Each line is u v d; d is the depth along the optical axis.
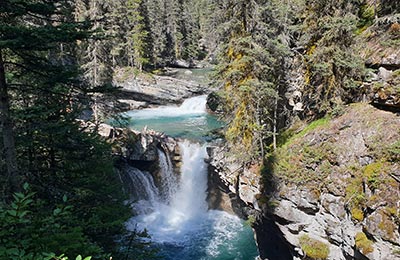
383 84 13.77
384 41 14.51
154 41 55.78
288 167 15.80
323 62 15.03
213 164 22.52
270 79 19.11
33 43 7.63
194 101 43.03
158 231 21.39
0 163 8.69
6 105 8.10
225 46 18.27
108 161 14.01
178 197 24.69
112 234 11.38
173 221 22.73
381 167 12.37
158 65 60.22
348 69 15.18
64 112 11.45
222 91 18.95
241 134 18.27
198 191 24.47
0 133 8.89
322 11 15.52
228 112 19.69
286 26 18.03
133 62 49.66
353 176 13.34
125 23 47.00
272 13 17.66
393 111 13.55
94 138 12.80
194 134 29.44
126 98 41.59
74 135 11.27
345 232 13.09
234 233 21.27
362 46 15.66
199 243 20.20
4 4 7.33
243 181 18.72
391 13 15.31
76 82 9.25
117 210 11.64
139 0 48.62
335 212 13.62
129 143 22.55
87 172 11.98
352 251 12.80
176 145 25.06
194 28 70.44
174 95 43.53
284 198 15.50
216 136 26.03
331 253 14.04
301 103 19.30
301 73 19.28
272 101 19.20
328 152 14.60
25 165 10.51
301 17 17.86
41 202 6.71
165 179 24.45
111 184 13.20
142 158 22.97
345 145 14.22
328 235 14.09
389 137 12.84
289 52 17.50
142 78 44.09
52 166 11.65
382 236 11.39
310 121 17.70
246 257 19.02
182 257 18.75
